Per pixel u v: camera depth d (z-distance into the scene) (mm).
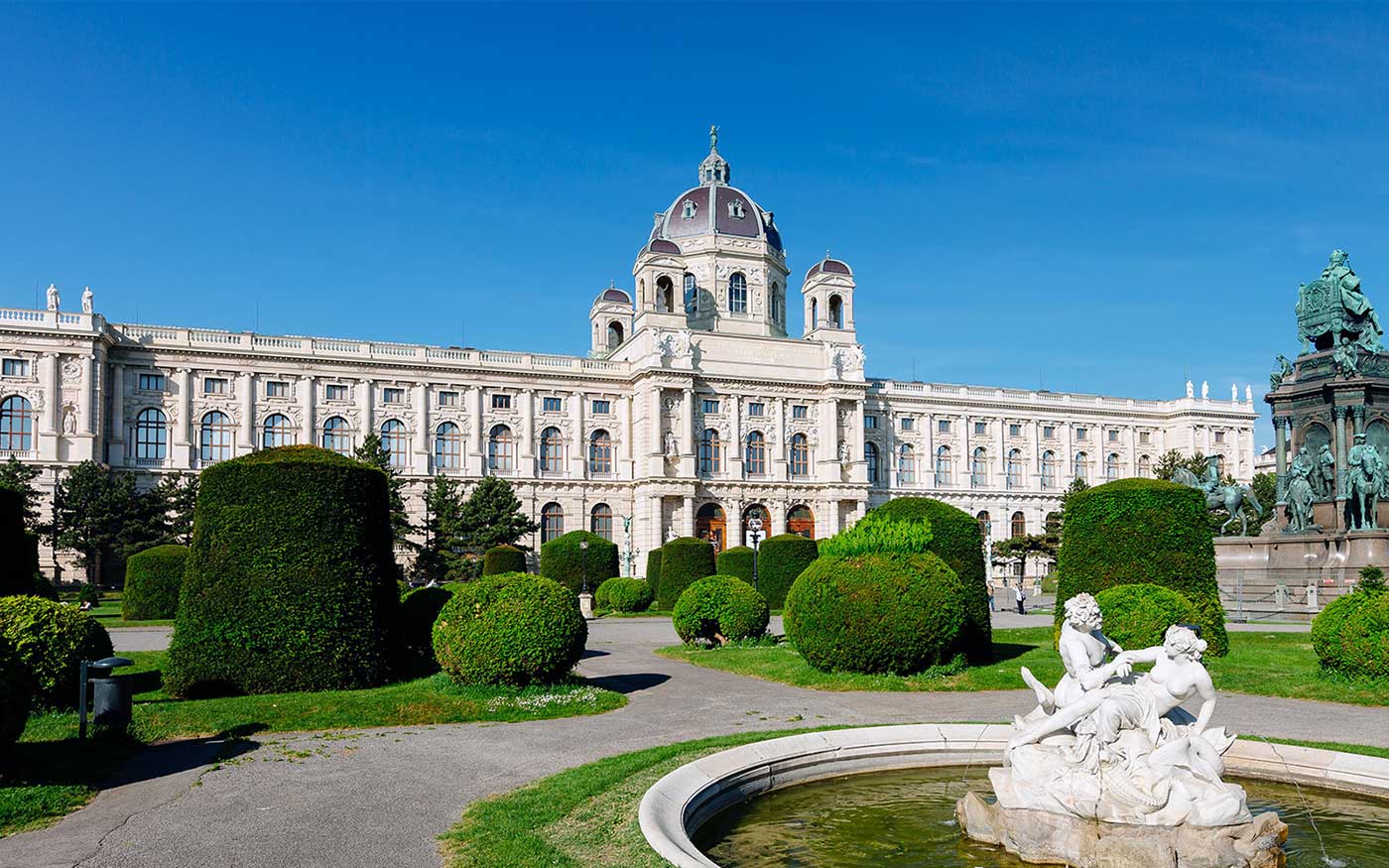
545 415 105438
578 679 27281
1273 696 25375
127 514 78188
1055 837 13070
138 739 20469
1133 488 31875
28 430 84000
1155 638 27203
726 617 38031
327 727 22062
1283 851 12984
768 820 15117
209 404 92812
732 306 118125
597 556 72875
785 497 110312
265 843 13781
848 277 117375
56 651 22484
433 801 15984
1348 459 47531
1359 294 50812
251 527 25531
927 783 17078
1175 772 13141
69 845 13719
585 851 12719
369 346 98875
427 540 89938
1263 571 50156
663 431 104750
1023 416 128625
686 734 21375
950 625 27953
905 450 123500
